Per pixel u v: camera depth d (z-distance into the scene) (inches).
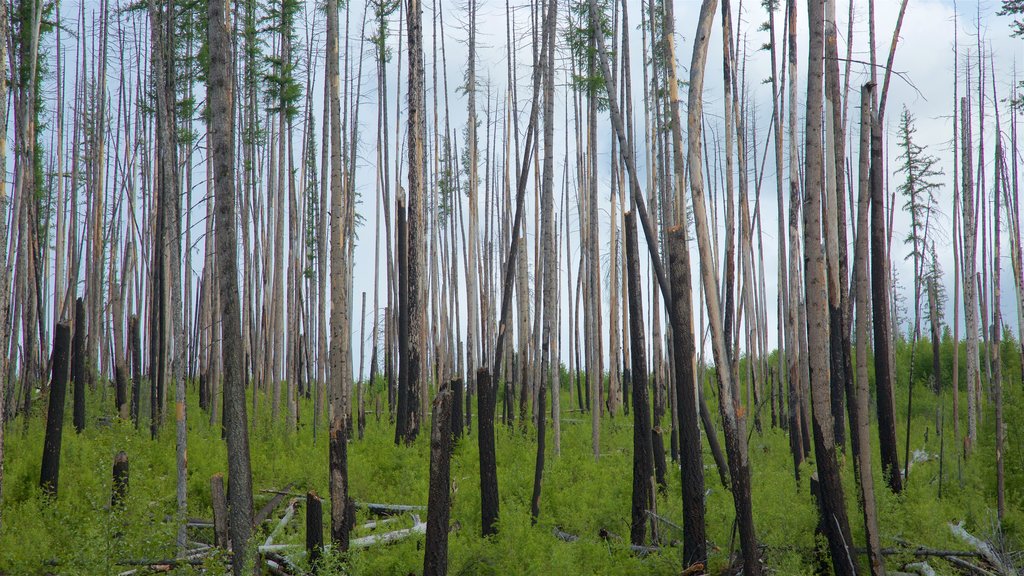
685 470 295.4
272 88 657.6
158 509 348.8
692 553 295.3
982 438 431.5
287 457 542.6
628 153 339.0
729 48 468.4
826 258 376.2
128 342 829.8
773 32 559.8
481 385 353.7
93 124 711.1
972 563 300.8
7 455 488.1
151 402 580.7
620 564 314.3
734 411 231.0
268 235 776.3
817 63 238.2
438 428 275.3
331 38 380.8
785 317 637.3
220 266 281.6
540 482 393.4
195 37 613.3
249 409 741.9
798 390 455.2
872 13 430.6
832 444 236.7
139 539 295.0
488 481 348.5
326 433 641.0
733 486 232.2
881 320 349.1
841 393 408.5
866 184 249.8
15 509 392.5
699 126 233.6
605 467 497.7
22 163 446.6
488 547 318.7
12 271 538.6
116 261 759.7
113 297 753.0
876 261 347.6
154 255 633.0
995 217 556.4
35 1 452.4
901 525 309.7
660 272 321.7
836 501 235.9
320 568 286.2
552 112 484.4
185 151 709.9
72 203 671.1
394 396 831.7
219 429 626.5
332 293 339.9
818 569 287.6
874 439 553.0
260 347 873.5
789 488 355.3
